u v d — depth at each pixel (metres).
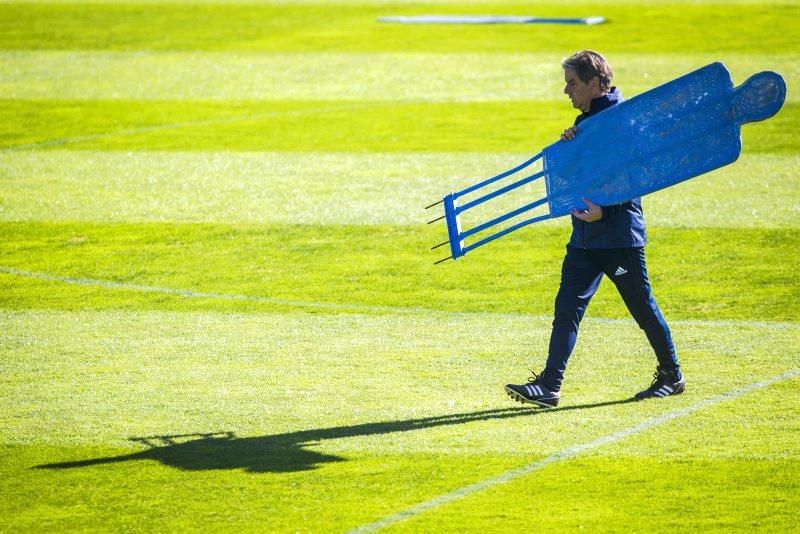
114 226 33.00
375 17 80.31
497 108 49.94
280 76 58.28
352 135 45.44
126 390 20.31
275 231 32.25
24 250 30.72
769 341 22.56
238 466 16.80
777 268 27.92
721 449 17.11
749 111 17.58
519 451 17.19
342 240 31.31
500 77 56.97
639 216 18.53
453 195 19.50
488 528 14.65
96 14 81.06
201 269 28.81
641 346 22.36
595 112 18.47
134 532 14.71
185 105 51.62
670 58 61.88
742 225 31.92
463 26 74.94
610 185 18.20
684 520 14.75
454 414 18.86
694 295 25.94
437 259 29.36
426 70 59.12
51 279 28.11
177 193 36.81
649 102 18.02
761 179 37.19
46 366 21.75
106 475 16.53
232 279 27.92
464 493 15.71
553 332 18.78
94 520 15.08
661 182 18.00
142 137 45.50
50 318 24.97
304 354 22.31
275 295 26.55
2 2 87.50
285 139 44.84
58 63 62.38
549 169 18.88
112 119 48.84
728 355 21.73
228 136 45.56
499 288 26.78
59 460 17.12
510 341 22.94
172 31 73.75
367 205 35.06
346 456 17.11
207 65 61.53
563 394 19.73
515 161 40.81
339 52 65.06
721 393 19.59
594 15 80.06
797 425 18.03
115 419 18.86
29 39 70.69
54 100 52.78
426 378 20.78
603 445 17.34
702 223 32.22
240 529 14.76
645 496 15.52
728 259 28.78
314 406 19.36
